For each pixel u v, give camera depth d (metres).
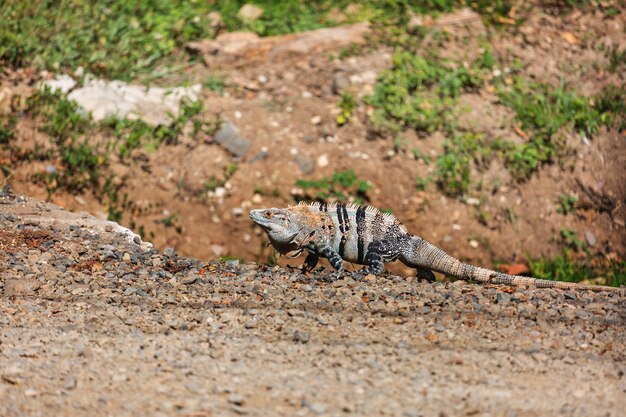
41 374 6.01
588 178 15.04
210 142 14.59
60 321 7.30
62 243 9.45
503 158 14.90
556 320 7.59
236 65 15.89
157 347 6.62
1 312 7.51
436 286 8.52
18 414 5.37
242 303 7.87
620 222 14.78
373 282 8.59
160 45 15.91
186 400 5.54
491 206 14.45
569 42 16.95
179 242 13.60
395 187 14.44
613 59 16.81
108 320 7.34
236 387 5.79
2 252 9.03
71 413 5.38
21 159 13.56
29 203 10.91
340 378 5.98
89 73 15.02
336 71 15.73
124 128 14.37
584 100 15.86
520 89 15.88
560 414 5.49
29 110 14.09
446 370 6.23
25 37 15.12
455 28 16.81
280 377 6.00
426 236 13.99
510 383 6.02
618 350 6.87
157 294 8.09
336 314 7.60
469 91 15.75
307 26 16.86
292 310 7.57
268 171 14.40
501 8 17.39
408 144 14.85
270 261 13.05
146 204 13.77
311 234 8.93
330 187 14.24
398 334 7.08
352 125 15.02
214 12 16.89
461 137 15.01
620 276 12.79
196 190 14.08
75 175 13.66
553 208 14.66
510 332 7.21
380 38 16.33
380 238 8.99
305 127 15.00
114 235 9.88
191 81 15.42
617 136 15.59
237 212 13.92
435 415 5.38
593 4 17.77
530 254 14.19
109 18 16.14
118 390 5.72
